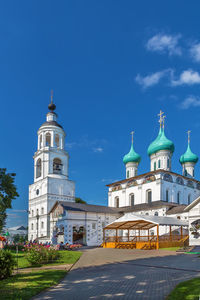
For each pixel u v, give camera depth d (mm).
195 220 35375
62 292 11492
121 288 11812
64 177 60281
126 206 58219
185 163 66500
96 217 50469
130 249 34000
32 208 60906
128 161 66188
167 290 11055
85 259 24203
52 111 65750
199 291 10180
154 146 60188
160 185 52188
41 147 62000
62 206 48750
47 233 54000
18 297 10508
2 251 16078
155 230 47000
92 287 12266
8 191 19828
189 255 23859
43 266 19984
